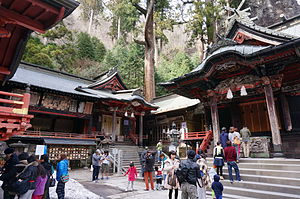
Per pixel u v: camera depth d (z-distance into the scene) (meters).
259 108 13.94
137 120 27.47
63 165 5.80
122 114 23.77
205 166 5.88
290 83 12.34
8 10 4.28
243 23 13.46
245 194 7.00
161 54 46.41
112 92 24.70
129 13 32.28
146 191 8.41
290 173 7.40
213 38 25.02
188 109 20.78
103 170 11.58
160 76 35.38
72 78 25.78
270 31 12.18
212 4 23.88
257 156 10.87
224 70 12.05
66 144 15.67
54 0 4.06
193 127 21.59
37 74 21.50
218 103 15.76
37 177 4.09
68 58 32.97
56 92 16.53
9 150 4.73
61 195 5.57
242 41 13.85
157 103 28.72
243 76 12.50
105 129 22.84
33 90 15.94
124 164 15.60
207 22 25.17
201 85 13.63
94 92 21.31
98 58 38.69
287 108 12.33
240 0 28.05
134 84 31.88
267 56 10.03
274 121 10.30
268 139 10.84
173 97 27.69
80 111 18.84
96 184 9.84
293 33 13.94
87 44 38.25
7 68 6.89
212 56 11.46
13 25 5.26
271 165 8.36
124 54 36.75
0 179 3.91
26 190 3.79
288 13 27.75
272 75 11.12
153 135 25.70
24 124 5.54
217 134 12.80
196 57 36.25
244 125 14.39
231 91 12.91
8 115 5.32
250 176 7.96
